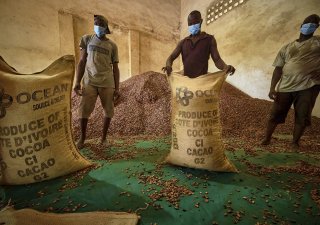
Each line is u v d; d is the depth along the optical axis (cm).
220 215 140
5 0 604
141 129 394
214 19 703
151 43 898
